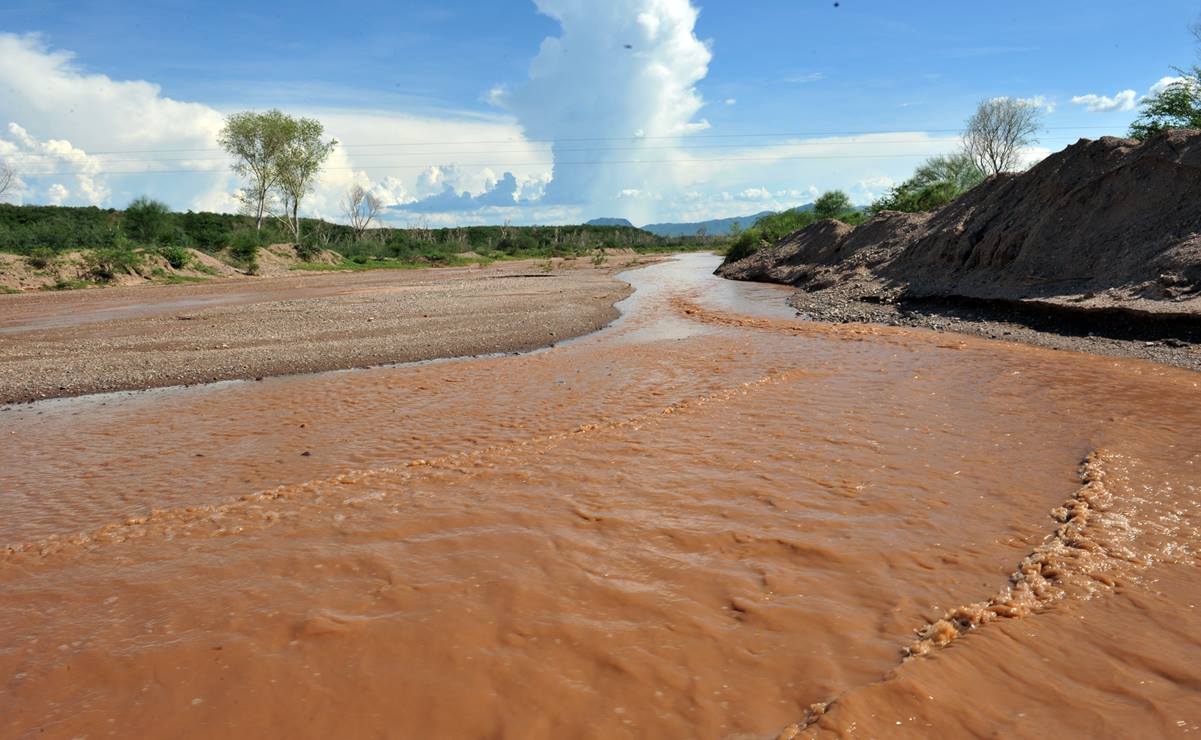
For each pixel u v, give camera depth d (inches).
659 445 274.1
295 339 588.7
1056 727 112.0
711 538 187.2
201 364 482.9
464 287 1162.6
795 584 161.2
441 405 361.4
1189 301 466.0
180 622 151.0
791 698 121.0
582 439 285.9
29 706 123.6
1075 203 647.8
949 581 161.0
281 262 1724.9
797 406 329.1
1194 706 116.0
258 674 130.8
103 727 117.5
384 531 197.3
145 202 1738.4
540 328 641.0
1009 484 220.4
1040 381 369.4
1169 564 165.8
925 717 114.2
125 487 250.4
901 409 317.7
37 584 171.8
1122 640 135.6
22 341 603.5
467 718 117.6
